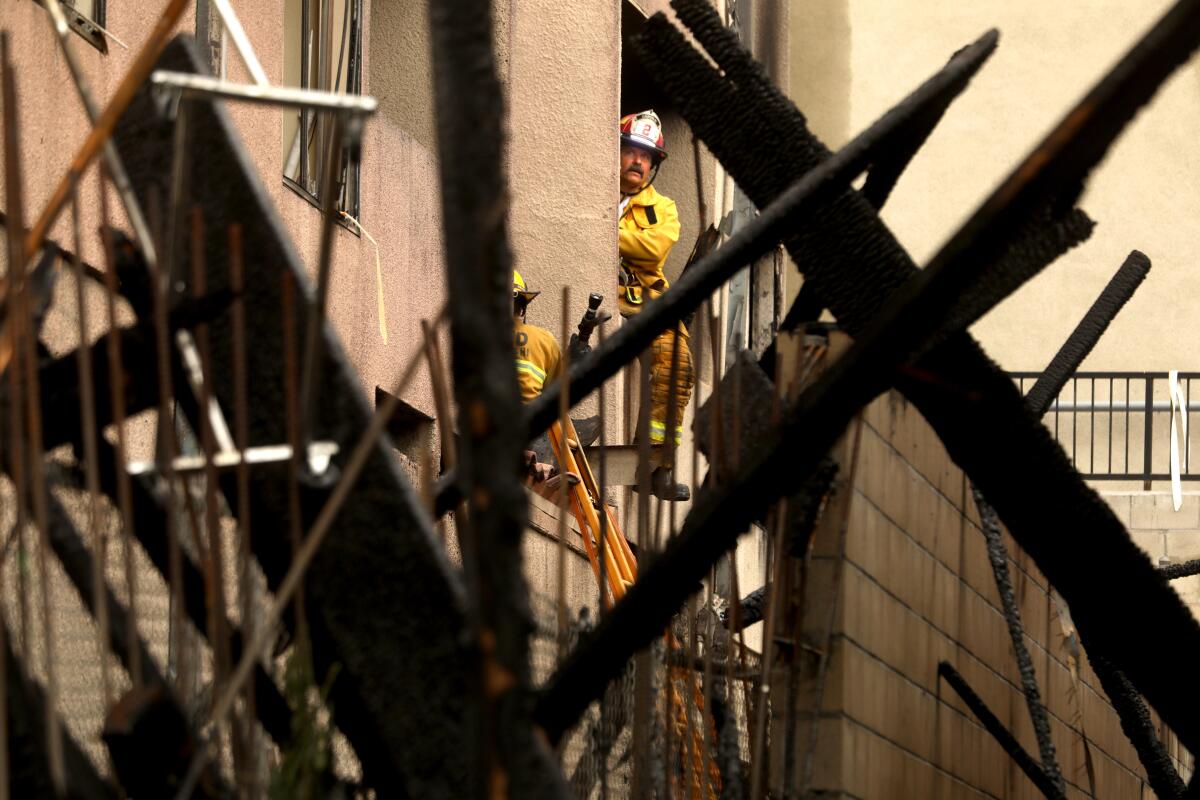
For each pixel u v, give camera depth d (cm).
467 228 465
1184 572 1870
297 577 531
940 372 757
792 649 972
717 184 3794
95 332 1365
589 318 2381
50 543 581
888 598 1102
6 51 546
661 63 832
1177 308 5434
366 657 587
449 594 586
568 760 1095
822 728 978
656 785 924
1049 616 1709
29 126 1323
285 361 609
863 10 5506
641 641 696
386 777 600
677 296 763
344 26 2355
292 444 582
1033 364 5425
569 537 2089
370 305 2275
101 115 598
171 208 612
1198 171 5466
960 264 602
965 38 5475
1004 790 1466
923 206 5453
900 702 1117
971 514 1383
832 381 651
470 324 458
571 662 699
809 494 945
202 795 554
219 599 579
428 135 2761
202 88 570
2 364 555
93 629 927
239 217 618
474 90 472
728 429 932
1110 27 5450
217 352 614
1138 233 5462
